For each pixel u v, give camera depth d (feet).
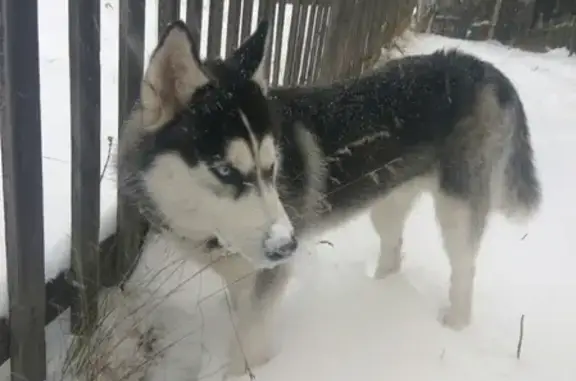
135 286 7.79
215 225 6.98
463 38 36.91
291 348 8.34
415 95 8.73
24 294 6.19
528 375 8.48
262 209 6.67
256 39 7.16
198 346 8.03
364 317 9.16
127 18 7.30
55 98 10.52
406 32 28.86
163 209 7.18
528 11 36.04
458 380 8.22
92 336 6.91
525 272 11.21
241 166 6.59
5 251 6.68
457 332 9.18
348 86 8.58
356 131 8.27
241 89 6.86
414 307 9.60
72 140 6.82
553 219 13.65
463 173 9.04
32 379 6.71
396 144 8.60
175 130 6.70
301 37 15.66
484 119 9.07
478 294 10.27
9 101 5.40
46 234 7.38
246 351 7.93
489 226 12.67
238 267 7.58
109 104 10.73
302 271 9.98
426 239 11.94
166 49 6.49
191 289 8.71
